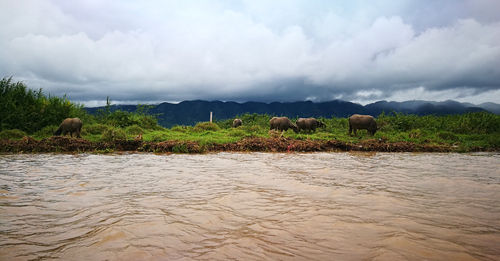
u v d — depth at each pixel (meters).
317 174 6.26
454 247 2.68
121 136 11.94
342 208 3.85
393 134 16.09
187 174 6.17
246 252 2.58
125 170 6.64
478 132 16.28
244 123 23.16
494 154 10.54
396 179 5.75
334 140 12.43
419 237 2.91
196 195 4.46
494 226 3.21
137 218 3.43
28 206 3.87
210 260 2.42
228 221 3.35
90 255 2.52
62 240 2.82
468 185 5.21
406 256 2.51
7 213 3.59
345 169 6.95
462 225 3.24
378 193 4.61
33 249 2.62
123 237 2.89
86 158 8.76
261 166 7.35
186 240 2.83
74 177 5.79
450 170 6.86
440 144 12.70
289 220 3.39
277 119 16.91
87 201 4.11
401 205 3.98
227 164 7.68
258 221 3.36
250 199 4.25
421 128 16.95
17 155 9.36
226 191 4.70
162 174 6.16
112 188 4.88
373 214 3.61
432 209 3.81
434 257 2.49
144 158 8.89
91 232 3.02
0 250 2.60
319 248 2.66
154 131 16.62
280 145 11.70
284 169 6.90
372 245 2.73
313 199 4.27
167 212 3.65
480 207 3.90
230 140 12.76
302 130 18.61
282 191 4.73
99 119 17.73
